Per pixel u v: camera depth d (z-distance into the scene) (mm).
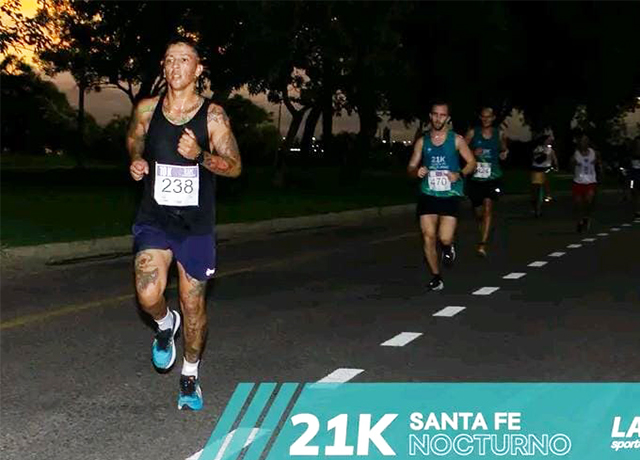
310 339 9594
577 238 21141
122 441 6223
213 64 34312
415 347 9180
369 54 32031
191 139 6395
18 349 9125
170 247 6773
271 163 61188
